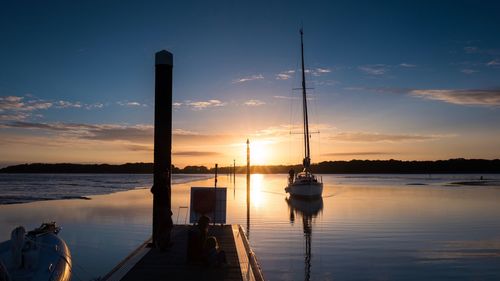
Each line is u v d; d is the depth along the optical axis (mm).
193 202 13188
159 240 9844
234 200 42469
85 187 72438
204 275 7973
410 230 21141
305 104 43875
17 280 7363
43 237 8891
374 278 12398
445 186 75562
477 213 29438
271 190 69312
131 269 8336
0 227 22172
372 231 20844
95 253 15586
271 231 20734
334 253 15602
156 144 10273
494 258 14867
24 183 90438
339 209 32250
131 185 82188
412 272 13055
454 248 16656
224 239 11461
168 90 10352
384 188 68500
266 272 12977
